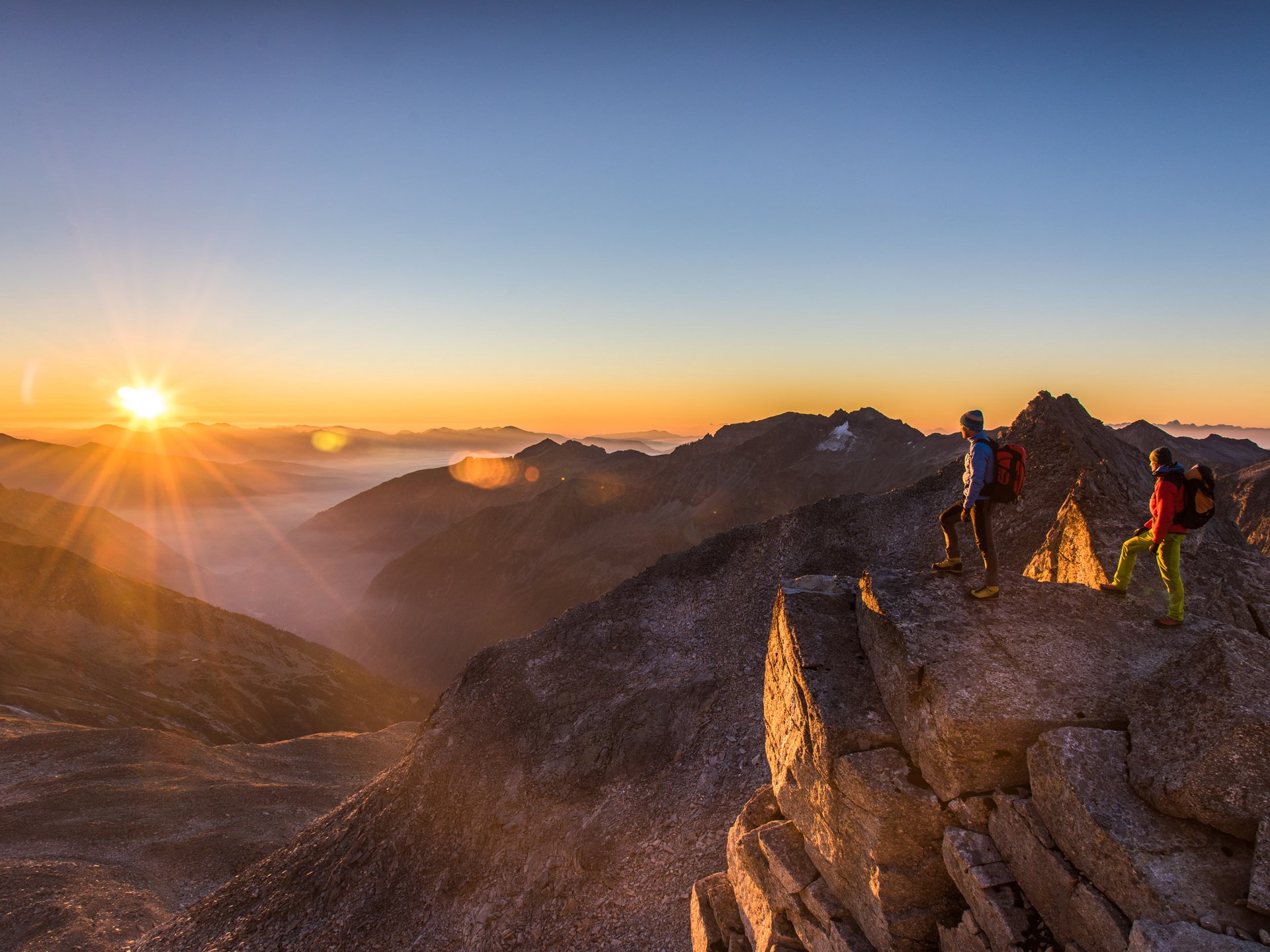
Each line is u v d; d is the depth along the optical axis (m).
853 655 10.25
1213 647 7.54
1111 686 8.29
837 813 9.11
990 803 7.91
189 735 103.62
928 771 8.43
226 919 28.89
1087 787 7.03
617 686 32.91
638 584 40.81
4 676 101.19
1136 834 6.59
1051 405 32.25
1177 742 6.95
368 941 25.28
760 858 10.84
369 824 29.89
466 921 24.22
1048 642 8.96
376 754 75.19
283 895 28.70
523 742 30.98
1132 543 9.73
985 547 9.63
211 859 43.81
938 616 9.41
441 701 35.19
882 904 8.27
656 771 27.34
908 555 36.50
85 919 33.94
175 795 52.50
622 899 21.92
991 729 7.95
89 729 67.00
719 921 11.46
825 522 40.66
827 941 8.95
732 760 26.02
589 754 29.11
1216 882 6.18
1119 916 6.42
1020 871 7.48
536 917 23.00
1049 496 29.72
